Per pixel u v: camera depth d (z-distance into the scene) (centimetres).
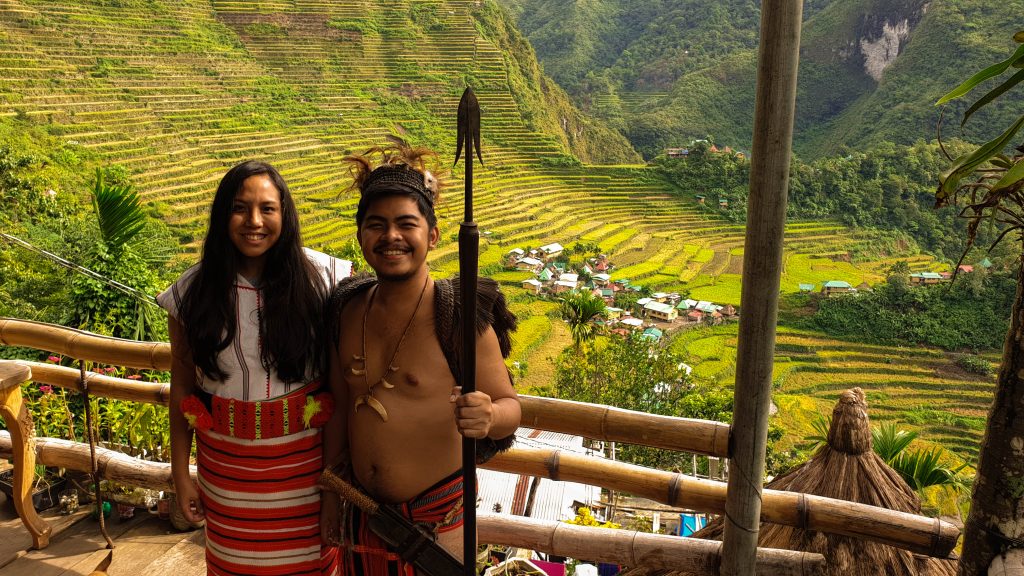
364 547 169
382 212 153
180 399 187
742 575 196
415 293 162
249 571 182
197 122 6475
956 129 8138
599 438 208
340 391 178
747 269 175
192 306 174
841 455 228
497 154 8381
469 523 143
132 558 270
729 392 2588
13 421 254
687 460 1533
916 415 4022
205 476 184
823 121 13750
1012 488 171
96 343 258
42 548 271
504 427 157
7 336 270
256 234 169
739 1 19012
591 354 2383
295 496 180
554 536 233
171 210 4906
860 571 222
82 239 1413
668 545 221
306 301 176
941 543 195
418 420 161
